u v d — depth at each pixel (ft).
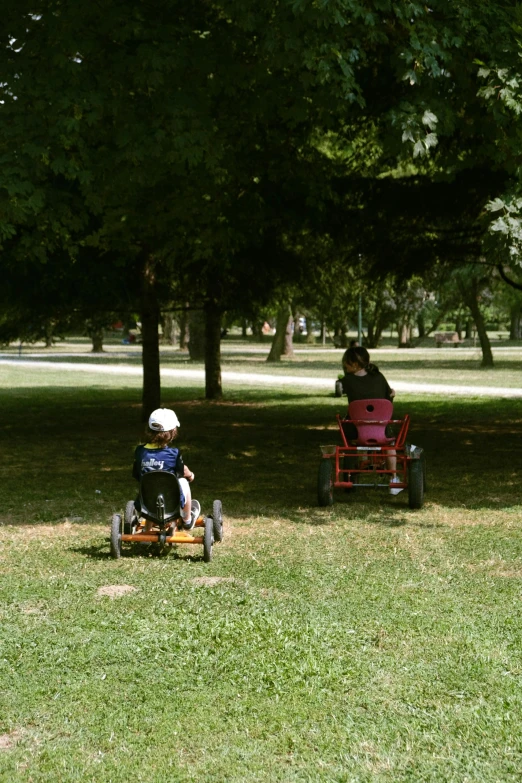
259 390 99.09
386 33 34.06
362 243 50.96
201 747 13.57
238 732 14.06
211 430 60.70
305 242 59.26
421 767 12.88
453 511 31.76
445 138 39.70
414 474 31.94
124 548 25.91
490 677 16.08
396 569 23.56
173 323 288.30
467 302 147.43
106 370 145.69
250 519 30.27
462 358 181.37
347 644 17.78
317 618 19.35
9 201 33.50
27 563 24.14
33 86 33.83
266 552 25.45
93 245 53.52
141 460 24.59
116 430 61.41
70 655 17.19
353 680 16.02
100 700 15.23
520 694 15.39
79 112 33.37
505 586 21.89
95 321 67.92
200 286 68.80
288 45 31.55
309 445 51.98
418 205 46.32
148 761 13.10
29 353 226.79
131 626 18.79
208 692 15.58
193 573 23.12
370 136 47.21
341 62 31.48
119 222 49.96
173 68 33.99
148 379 63.46
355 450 33.06
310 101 36.50
